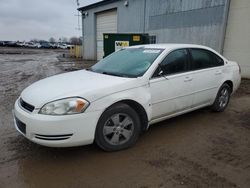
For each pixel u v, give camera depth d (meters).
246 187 2.83
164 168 3.22
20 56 30.75
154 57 4.17
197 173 3.10
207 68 4.91
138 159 3.44
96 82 3.63
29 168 3.20
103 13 21.64
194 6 12.68
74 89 3.36
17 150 3.67
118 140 3.64
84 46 25.72
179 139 4.11
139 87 3.74
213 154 3.61
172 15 14.12
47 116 3.10
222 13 11.30
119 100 3.51
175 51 4.39
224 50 11.55
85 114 3.21
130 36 10.44
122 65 4.32
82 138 3.24
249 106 6.13
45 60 23.88
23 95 3.63
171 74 4.21
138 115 3.86
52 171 3.14
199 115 5.32
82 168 3.21
